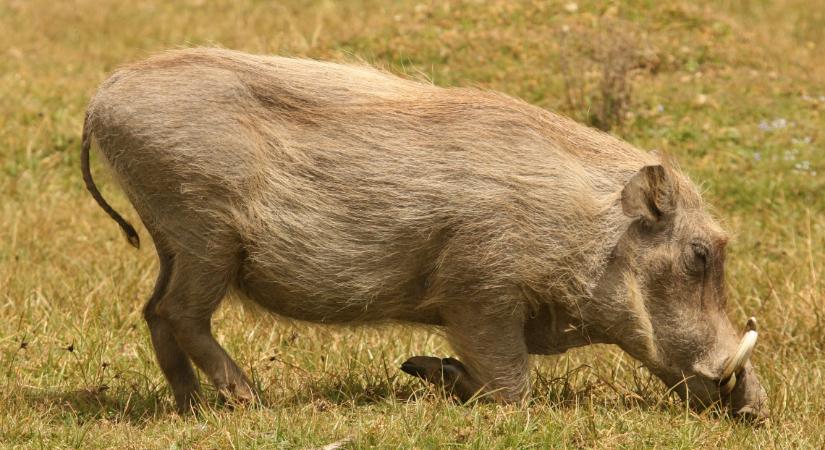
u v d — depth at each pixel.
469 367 19.36
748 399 19.25
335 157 18.52
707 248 19.23
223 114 18.36
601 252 18.89
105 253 29.11
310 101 18.89
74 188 34.72
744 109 38.47
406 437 17.19
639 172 18.50
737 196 33.84
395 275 18.78
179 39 49.56
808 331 24.53
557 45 41.19
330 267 18.67
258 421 18.20
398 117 18.81
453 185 18.39
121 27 51.94
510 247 18.42
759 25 53.44
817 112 38.72
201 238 18.61
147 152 18.34
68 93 40.66
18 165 35.56
